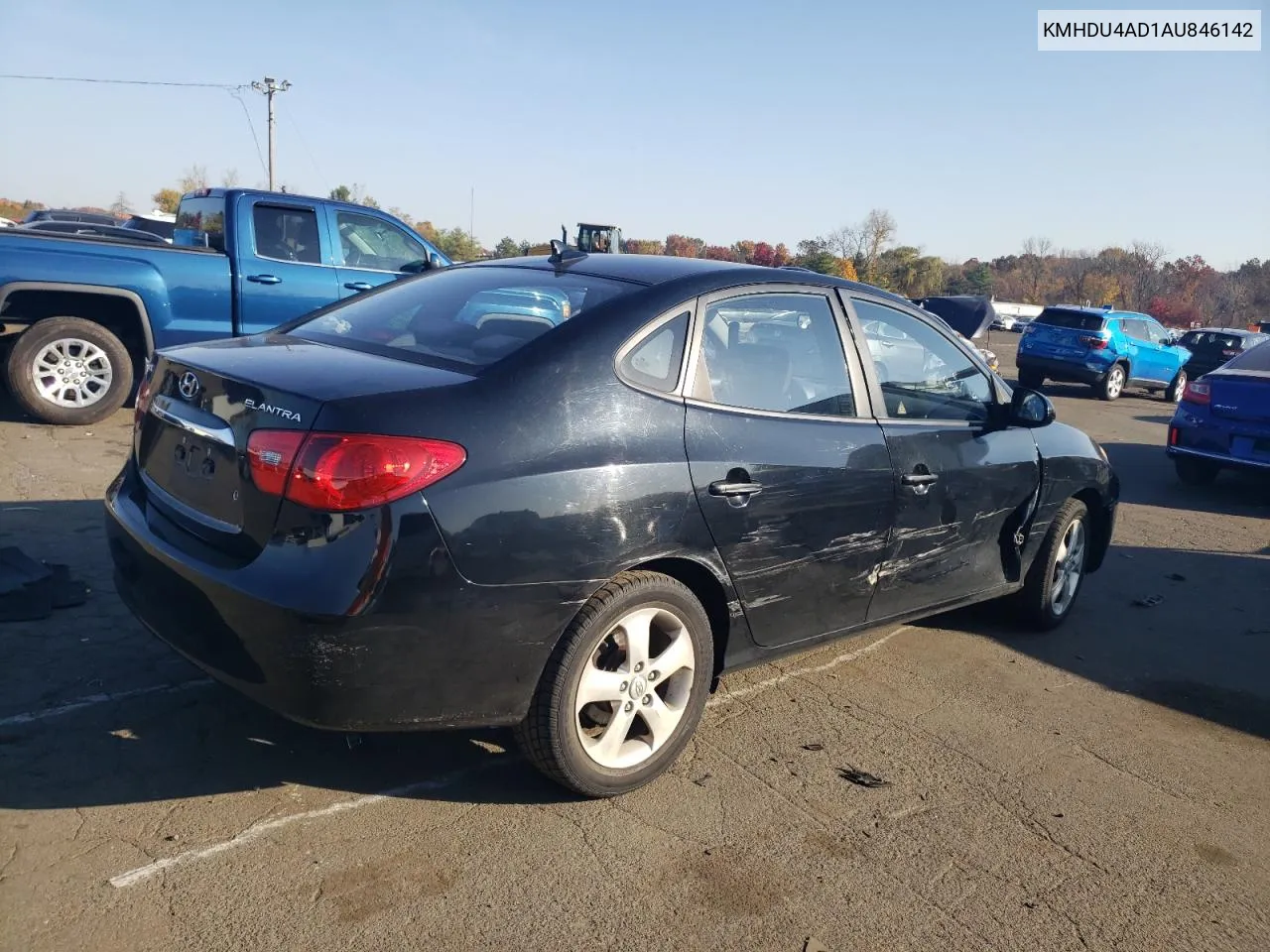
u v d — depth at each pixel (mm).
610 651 3104
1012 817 3314
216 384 2924
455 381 2867
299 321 3857
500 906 2615
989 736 3916
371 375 2869
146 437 3277
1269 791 3666
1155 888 2992
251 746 3285
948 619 5305
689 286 3400
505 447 2781
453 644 2719
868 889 2850
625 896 2705
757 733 3768
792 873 2887
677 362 3248
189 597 2781
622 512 2955
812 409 3637
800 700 4109
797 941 2596
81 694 3492
